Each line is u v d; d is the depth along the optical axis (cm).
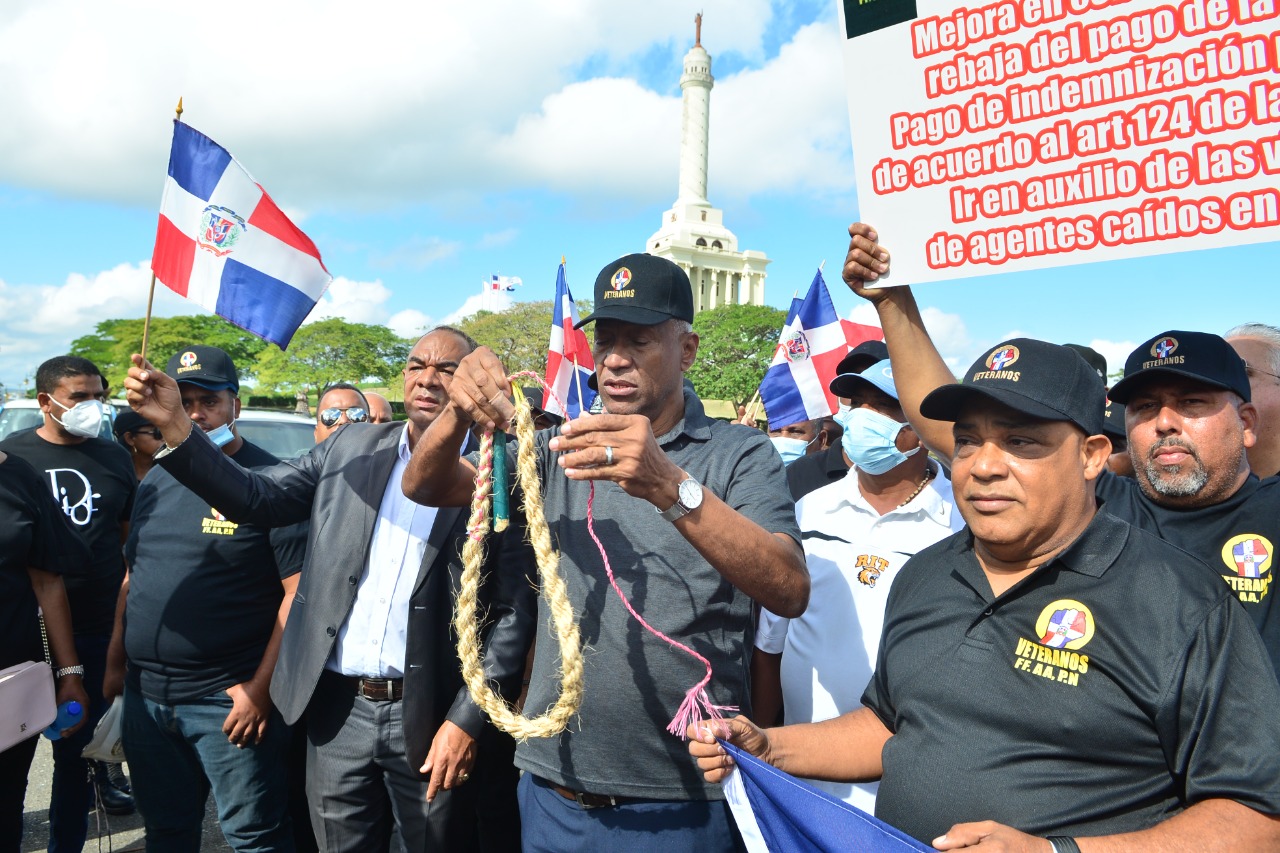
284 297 296
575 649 169
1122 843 129
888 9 190
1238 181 154
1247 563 219
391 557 268
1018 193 177
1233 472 225
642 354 207
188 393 344
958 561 170
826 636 253
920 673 164
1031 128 174
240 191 296
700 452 212
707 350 5509
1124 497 251
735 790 174
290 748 334
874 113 193
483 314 5062
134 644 302
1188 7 156
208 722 300
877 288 200
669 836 193
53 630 321
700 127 8662
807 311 525
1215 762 133
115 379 5359
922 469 271
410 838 264
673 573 197
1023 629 153
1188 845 128
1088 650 145
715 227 8600
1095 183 168
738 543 168
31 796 439
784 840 168
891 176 192
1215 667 136
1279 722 132
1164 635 140
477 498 181
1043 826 142
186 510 308
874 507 276
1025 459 155
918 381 221
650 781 194
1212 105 155
